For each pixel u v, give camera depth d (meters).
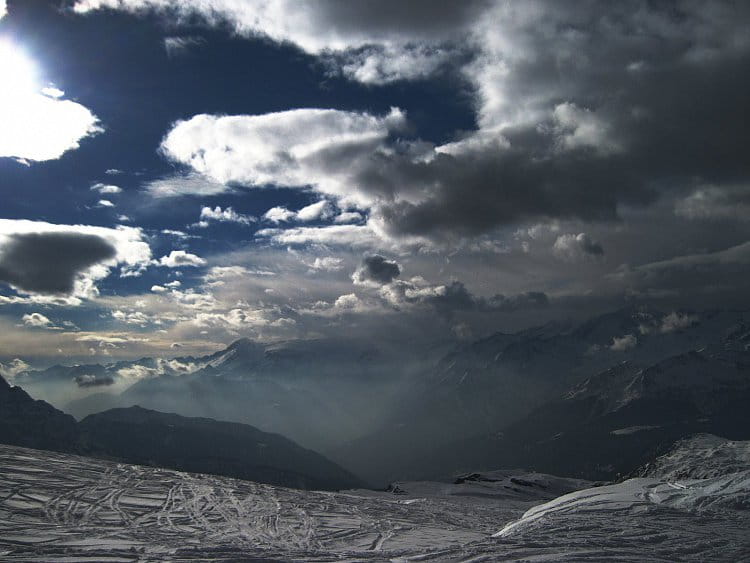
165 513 47.19
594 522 41.72
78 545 35.25
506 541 36.09
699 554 32.44
